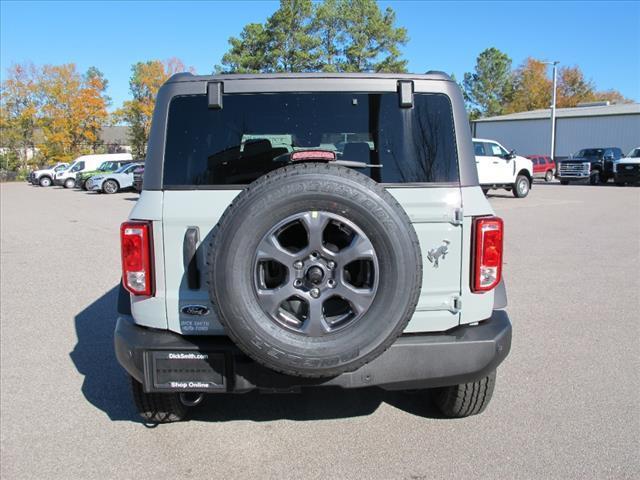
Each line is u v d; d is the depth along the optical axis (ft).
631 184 98.32
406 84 10.39
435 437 11.81
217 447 11.58
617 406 13.07
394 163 10.36
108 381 15.10
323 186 8.68
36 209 66.03
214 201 9.91
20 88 190.70
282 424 12.52
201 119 10.41
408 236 8.89
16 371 15.81
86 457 11.25
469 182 10.32
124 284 10.39
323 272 8.87
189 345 9.90
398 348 9.84
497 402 13.37
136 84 215.10
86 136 191.93
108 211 62.64
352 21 146.72
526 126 160.76
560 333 18.33
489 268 10.17
